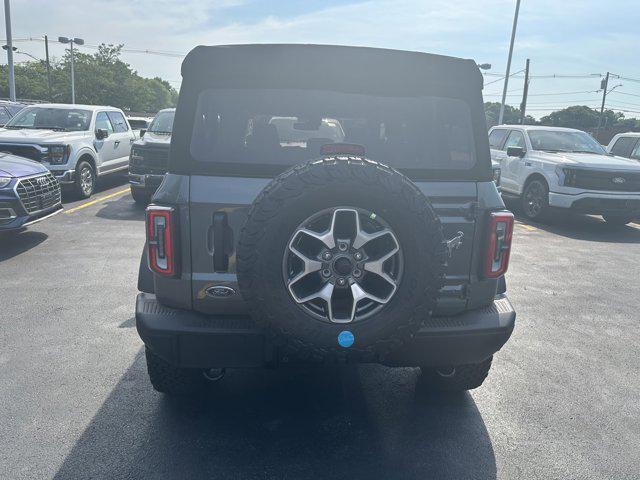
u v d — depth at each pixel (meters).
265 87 3.00
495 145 13.43
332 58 3.00
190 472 3.04
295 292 2.62
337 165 2.54
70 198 11.87
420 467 3.14
